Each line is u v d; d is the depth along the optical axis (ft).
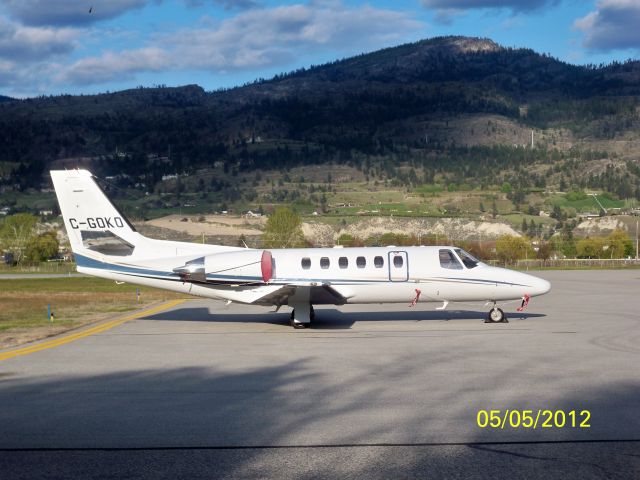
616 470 28.66
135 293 170.81
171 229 563.07
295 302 82.79
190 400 42.04
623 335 71.00
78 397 43.27
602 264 338.34
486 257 386.93
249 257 84.43
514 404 39.65
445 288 84.33
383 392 43.42
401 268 83.97
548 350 60.49
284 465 29.66
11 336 76.95
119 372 52.24
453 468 29.07
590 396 41.50
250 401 41.52
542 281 85.10
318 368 52.49
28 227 459.73
